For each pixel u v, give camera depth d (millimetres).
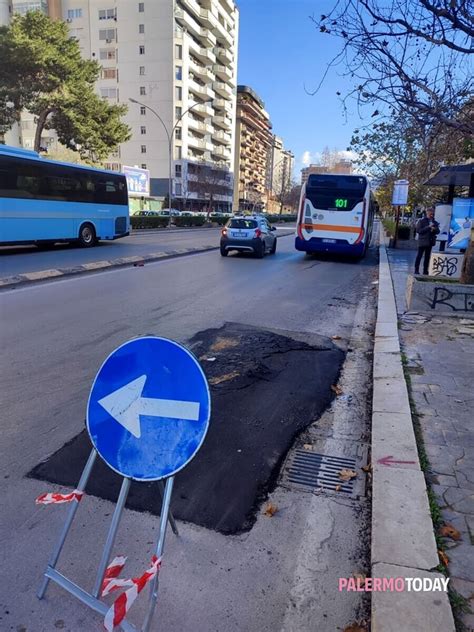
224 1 81500
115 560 2166
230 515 2869
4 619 2086
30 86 30859
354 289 11820
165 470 2025
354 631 2084
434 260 11469
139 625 2082
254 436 3885
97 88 68438
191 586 2314
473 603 2104
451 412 4160
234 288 10992
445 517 2699
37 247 18625
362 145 24109
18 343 6117
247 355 6012
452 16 3725
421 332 7074
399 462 3242
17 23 30062
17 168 15406
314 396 4797
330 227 17156
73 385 4777
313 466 3469
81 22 66938
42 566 2404
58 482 3131
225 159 88500
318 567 2469
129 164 70188
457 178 14625
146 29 65500
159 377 2043
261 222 18484
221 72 81938
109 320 7465
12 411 4160
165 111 67750
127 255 16188
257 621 2131
